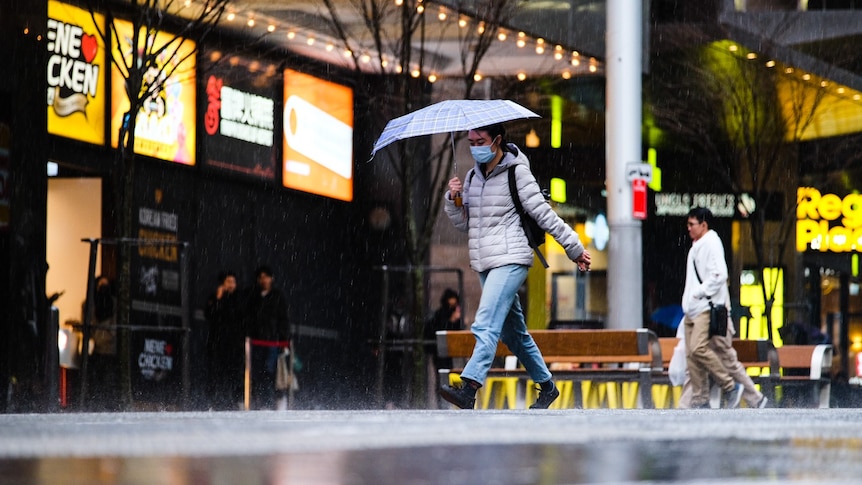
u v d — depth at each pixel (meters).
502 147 14.48
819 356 23.95
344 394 37.47
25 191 23.67
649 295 46.34
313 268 36.94
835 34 36.34
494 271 14.19
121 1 29.06
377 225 38.00
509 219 14.23
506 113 14.46
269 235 35.34
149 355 30.55
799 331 39.84
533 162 42.47
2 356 23.09
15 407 23.16
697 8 35.88
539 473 5.21
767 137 40.31
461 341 21.09
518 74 34.06
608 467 5.48
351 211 38.06
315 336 37.06
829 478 5.09
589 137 42.19
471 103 14.70
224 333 29.19
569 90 36.16
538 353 14.70
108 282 28.17
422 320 26.83
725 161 43.81
